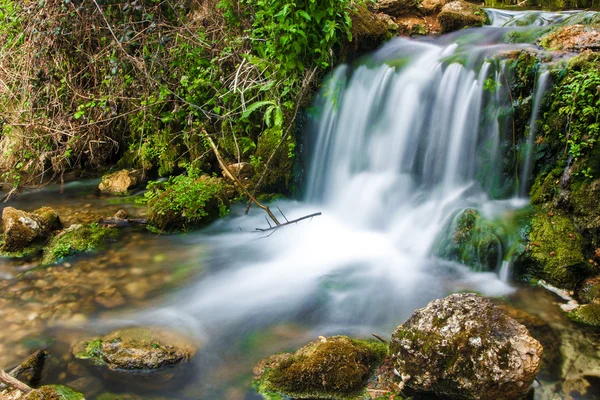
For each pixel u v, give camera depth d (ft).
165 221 18.57
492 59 17.20
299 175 21.26
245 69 20.79
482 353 9.50
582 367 10.82
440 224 16.39
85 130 24.38
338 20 19.56
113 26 21.61
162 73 22.30
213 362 11.39
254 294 14.46
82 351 11.68
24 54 22.56
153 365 11.11
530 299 13.39
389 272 15.52
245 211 20.30
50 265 16.01
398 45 21.80
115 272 15.65
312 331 12.55
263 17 19.86
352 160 20.11
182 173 22.90
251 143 21.38
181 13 22.79
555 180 15.28
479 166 17.25
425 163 18.49
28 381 10.73
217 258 16.76
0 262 16.33
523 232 14.74
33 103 23.09
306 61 20.06
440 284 14.56
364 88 20.08
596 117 14.02
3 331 12.52
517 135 16.35
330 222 19.36
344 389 10.09
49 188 23.75
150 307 13.71
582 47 16.53
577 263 13.69
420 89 18.60
